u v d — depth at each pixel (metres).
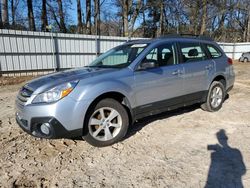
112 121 3.87
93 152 3.69
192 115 5.34
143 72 4.12
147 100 4.20
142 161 3.40
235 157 3.46
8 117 5.48
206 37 5.61
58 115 3.31
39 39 13.39
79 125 3.48
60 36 14.20
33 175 3.11
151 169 3.20
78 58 15.23
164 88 4.41
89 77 3.67
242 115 5.31
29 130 3.52
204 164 3.29
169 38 4.78
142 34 35.84
